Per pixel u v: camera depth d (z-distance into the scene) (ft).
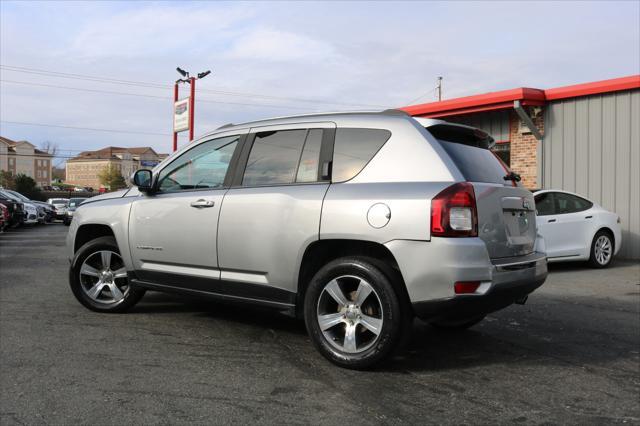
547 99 41.68
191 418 10.25
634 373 13.24
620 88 37.78
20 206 75.87
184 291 16.24
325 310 13.35
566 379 12.74
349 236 12.77
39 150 459.73
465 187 12.13
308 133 14.60
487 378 12.71
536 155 43.14
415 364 13.65
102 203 18.63
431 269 11.87
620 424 10.30
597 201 39.60
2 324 17.02
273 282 14.12
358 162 13.46
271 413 10.52
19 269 30.19
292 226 13.66
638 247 37.58
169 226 16.24
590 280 28.07
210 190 15.78
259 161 15.23
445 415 10.55
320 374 12.72
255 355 14.11
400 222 12.18
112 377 12.35
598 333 17.03
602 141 39.34
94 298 18.74
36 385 11.81
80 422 10.03
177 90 111.86
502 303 12.79
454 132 14.02
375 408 10.82
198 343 15.14
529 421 10.36
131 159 486.38
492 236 12.60
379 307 12.70
